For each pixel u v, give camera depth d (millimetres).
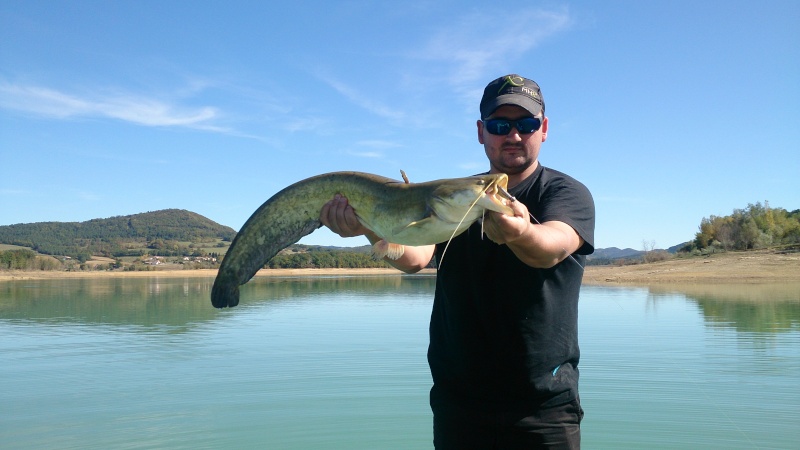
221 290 4273
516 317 3475
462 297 3604
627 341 13781
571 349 3633
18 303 28531
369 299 28547
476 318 3584
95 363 11906
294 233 4145
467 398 3633
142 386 9820
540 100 3748
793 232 60219
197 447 6879
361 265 87438
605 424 7602
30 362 12125
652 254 64125
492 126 3682
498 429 3555
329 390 9477
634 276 42625
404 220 3533
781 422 7594
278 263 82500
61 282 58125
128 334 16281
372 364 11508
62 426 7676
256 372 10828
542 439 3533
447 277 3666
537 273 3445
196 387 9734
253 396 9125
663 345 13188
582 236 3285
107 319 20531
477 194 3020
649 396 8914
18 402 8898
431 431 7430
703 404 8406
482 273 3525
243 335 15625
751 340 13789
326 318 19547
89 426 7660
